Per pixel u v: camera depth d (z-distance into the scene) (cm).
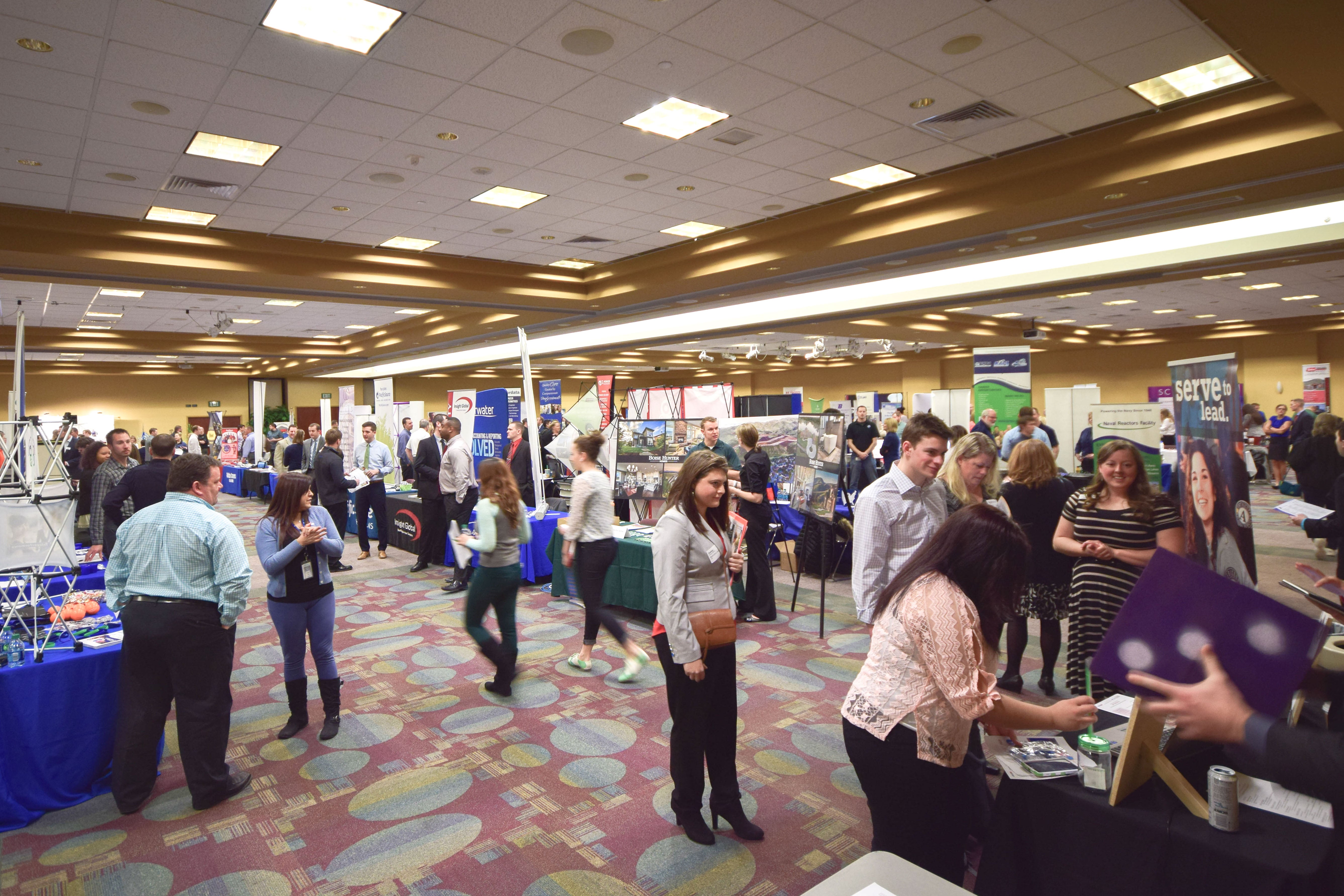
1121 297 1366
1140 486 322
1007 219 742
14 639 309
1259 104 543
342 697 418
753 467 545
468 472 708
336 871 257
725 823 285
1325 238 844
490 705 404
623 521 744
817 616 569
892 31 449
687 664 254
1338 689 166
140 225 820
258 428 1628
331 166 663
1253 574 231
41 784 295
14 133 567
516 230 904
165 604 291
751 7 422
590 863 259
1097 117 586
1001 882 188
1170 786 177
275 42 449
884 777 179
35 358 1952
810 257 903
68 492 327
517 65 487
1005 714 169
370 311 1408
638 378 3366
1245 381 1861
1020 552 171
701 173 704
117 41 441
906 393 2506
